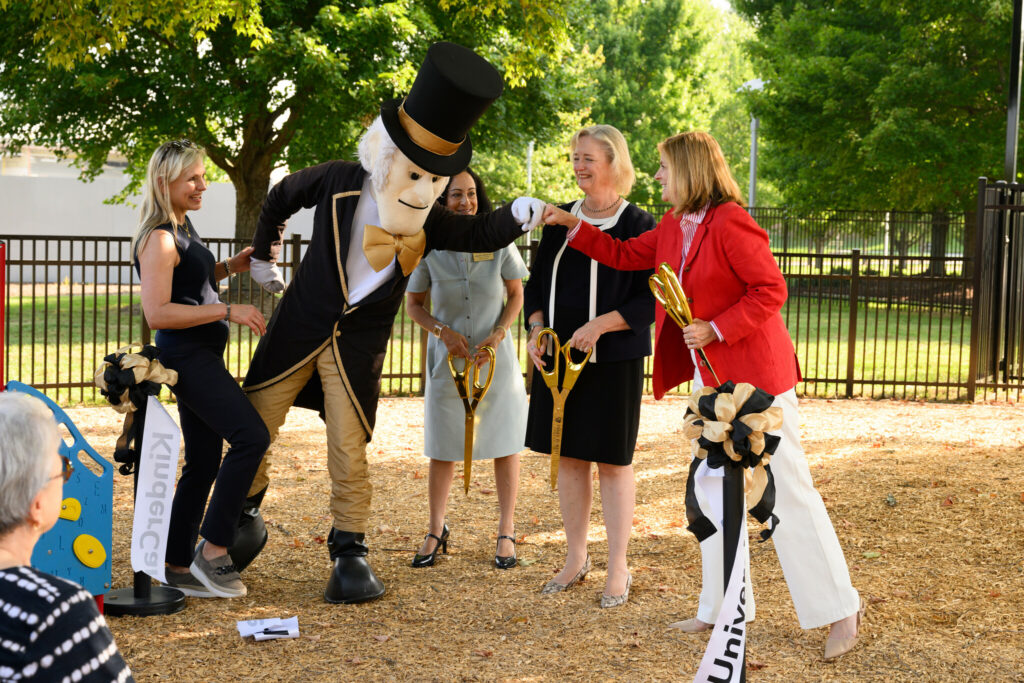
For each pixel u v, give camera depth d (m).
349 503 4.04
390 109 3.69
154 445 3.71
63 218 26.05
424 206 3.79
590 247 3.90
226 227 27.69
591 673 3.27
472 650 3.49
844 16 22.88
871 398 10.10
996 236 9.84
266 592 4.13
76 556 3.42
